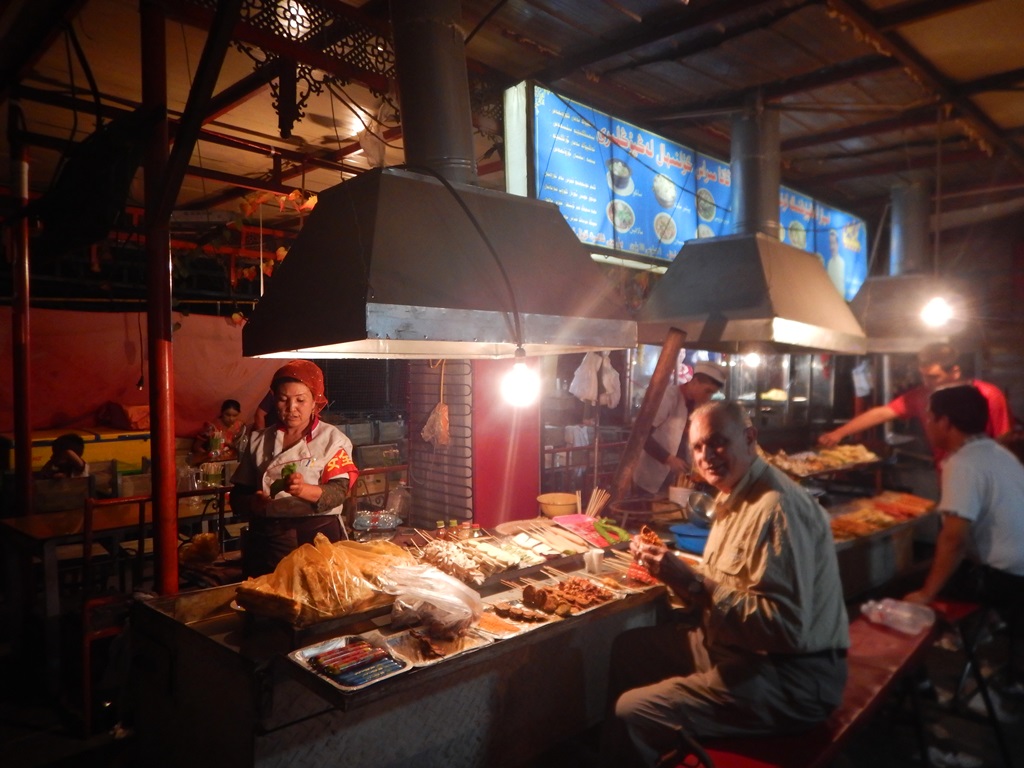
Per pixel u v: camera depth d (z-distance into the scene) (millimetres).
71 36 3359
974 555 3439
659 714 2377
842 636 2396
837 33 3848
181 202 7273
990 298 7863
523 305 2475
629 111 4930
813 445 7230
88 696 3357
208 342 7117
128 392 6891
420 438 4629
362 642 2133
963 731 3502
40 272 6801
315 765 2184
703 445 2570
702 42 3955
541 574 3006
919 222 6465
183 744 2428
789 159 6035
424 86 2787
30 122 5094
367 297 2119
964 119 4816
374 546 2641
